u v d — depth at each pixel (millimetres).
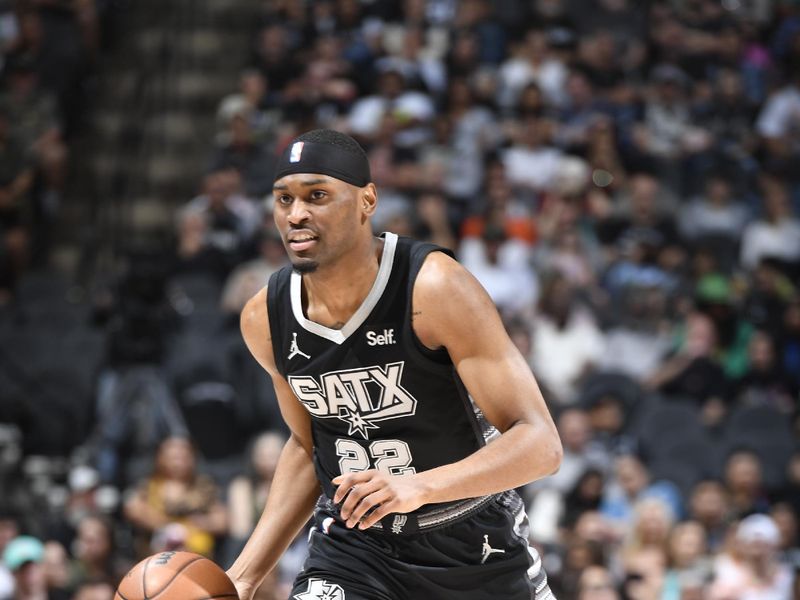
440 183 20531
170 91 24703
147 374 16938
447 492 5156
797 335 19000
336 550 6105
